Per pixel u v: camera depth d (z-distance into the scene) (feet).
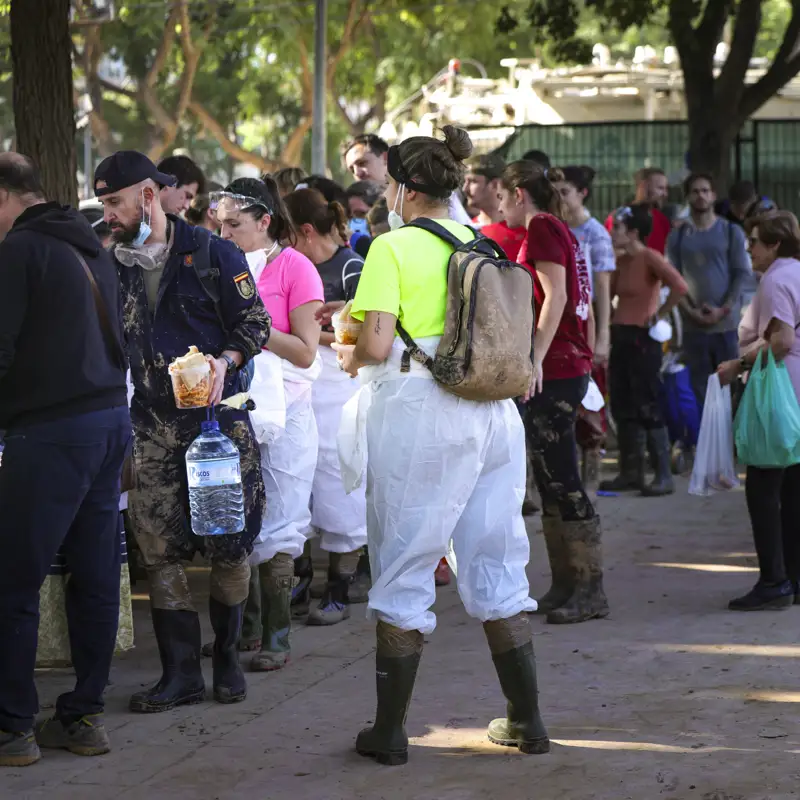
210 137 224.74
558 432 29.37
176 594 24.00
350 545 29.45
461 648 27.50
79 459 20.65
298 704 24.08
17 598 20.84
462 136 21.39
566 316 29.32
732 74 79.36
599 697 24.08
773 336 29.25
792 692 24.13
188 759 21.33
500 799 19.45
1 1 80.18
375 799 19.58
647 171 51.08
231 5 159.43
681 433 48.19
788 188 84.79
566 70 112.37
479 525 21.15
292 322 26.58
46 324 20.33
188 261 23.02
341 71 171.53
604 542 37.86
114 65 209.46
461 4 157.89
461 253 20.44
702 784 19.77
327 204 30.14
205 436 22.90
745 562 35.12
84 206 35.40
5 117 166.50
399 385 20.59
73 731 21.63
